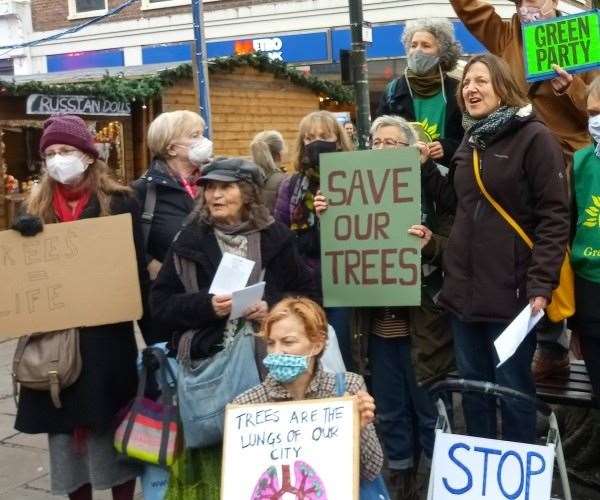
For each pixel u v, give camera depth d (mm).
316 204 4176
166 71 11273
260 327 3430
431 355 4082
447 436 3342
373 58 16672
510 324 3465
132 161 11430
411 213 4008
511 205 3617
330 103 14484
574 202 3861
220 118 12219
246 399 3119
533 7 4496
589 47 4148
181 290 3539
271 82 13000
